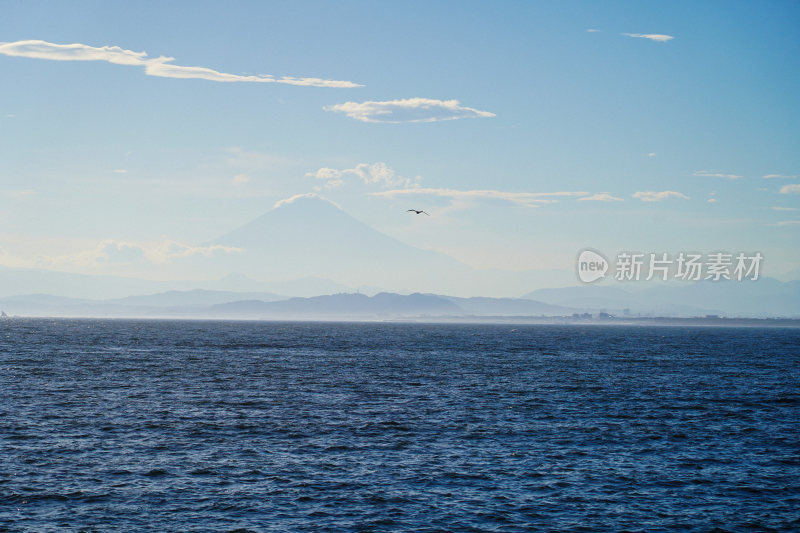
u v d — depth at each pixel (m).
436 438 49.50
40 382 77.88
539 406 64.81
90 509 33.50
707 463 43.28
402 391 74.56
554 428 53.78
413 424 54.56
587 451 46.09
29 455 42.66
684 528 32.19
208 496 35.62
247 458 42.97
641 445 48.09
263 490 36.66
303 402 65.25
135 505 34.12
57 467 40.19
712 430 53.72
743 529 32.16
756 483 39.06
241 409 60.59
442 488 37.44
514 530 31.64
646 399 70.25
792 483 39.16
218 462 41.94
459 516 33.28
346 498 35.56
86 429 50.78
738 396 73.31
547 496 36.38
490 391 75.44
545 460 43.56
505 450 46.06
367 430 51.91
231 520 32.34
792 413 62.25
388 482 38.38
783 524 32.81
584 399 69.75
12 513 32.75
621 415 60.16
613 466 42.31
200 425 52.88
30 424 52.03
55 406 60.62
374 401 66.62
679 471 41.34
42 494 35.41
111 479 38.12
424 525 32.09
